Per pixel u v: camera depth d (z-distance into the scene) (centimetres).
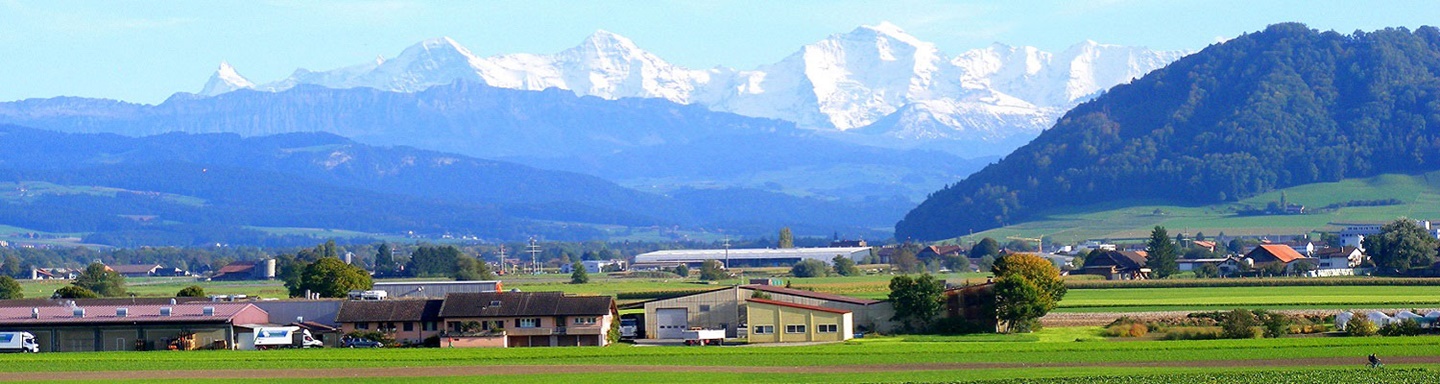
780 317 19125
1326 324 19238
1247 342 16950
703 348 17288
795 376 14325
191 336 18538
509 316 19225
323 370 15062
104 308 19275
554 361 15888
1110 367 14888
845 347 17138
